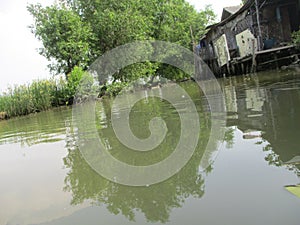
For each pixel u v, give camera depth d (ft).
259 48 40.52
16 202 6.84
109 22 52.11
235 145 8.17
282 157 6.75
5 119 40.52
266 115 11.21
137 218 5.32
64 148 11.65
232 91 21.81
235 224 4.56
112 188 6.82
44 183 7.86
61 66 53.62
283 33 44.06
